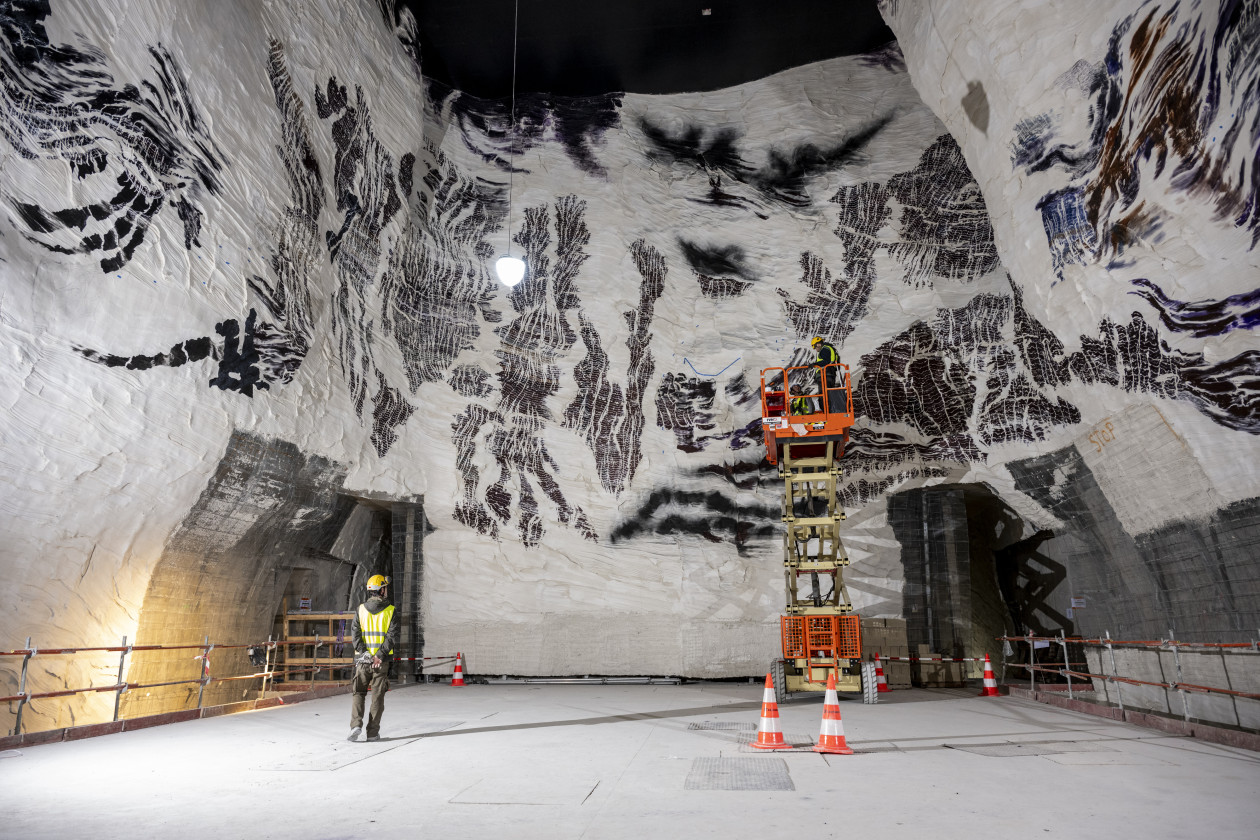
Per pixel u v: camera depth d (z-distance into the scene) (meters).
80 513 10.61
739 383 21.17
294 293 15.23
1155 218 11.13
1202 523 11.45
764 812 5.73
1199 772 7.33
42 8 9.90
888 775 7.18
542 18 21.12
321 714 12.70
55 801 6.25
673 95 23.56
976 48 15.10
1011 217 15.27
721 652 19.61
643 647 19.75
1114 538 14.42
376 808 5.95
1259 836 5.01
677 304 21.97
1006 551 21.91
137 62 11.45
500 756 8.38
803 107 22.67
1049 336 14.72
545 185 22.70
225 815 5.73
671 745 9.13
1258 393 10.02
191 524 12.93
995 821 5.43
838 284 21.17
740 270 21.97
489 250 21.98
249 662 15.20
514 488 20.48
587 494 20.59
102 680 11.15
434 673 19.88
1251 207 9.44
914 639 19.25
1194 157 10.28
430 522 20.31
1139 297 11.77
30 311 9.42
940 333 19.64
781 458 15.73
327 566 19.45
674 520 20.50
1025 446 16.75
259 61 14.67
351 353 17.55
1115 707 12.09
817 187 22.06
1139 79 11.37
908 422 19.64
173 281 11.79
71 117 10.19
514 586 20.09
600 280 21.98
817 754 8.41
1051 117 13.56
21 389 9.40
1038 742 9.34
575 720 11.68
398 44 20.27
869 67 22.64
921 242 20.59
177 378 11.94
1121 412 12.82
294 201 15.40
